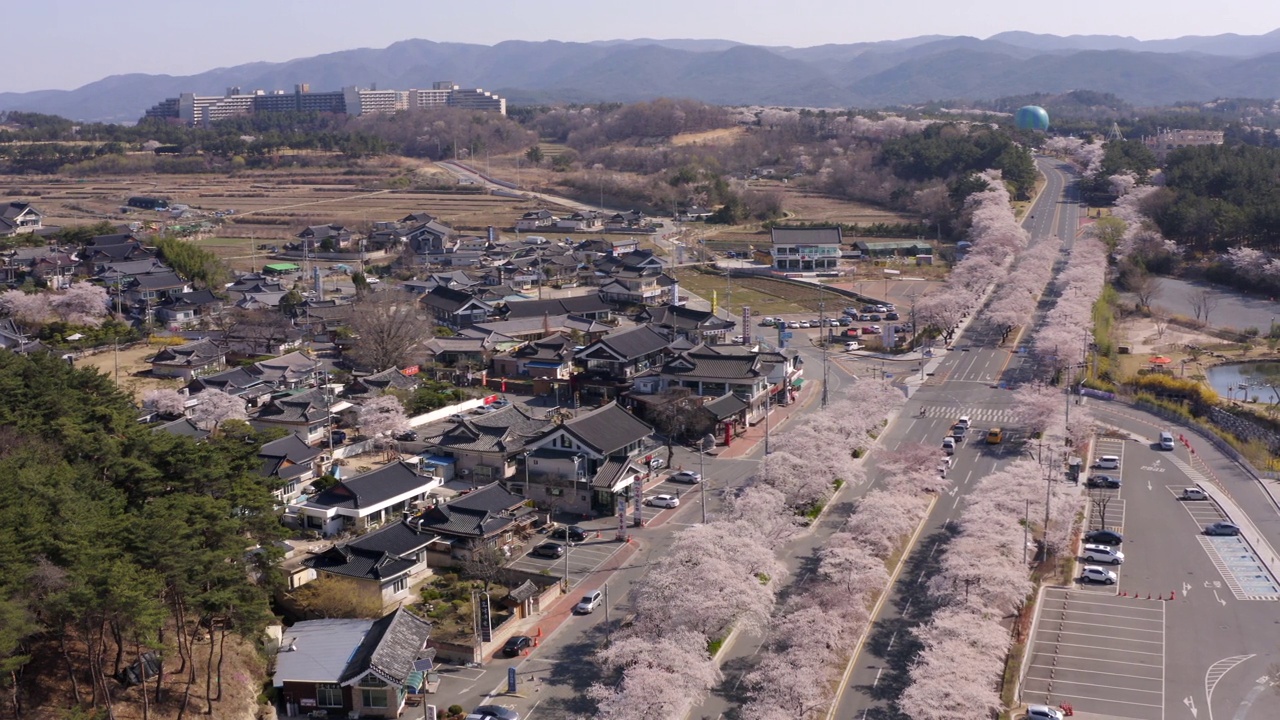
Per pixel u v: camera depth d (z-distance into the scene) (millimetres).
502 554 55375
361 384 82250
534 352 91438
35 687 39219
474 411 80375
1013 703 43281
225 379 81312
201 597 40219
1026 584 49344
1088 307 105750
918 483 63094
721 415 76375
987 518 54844
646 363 89438
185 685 41938
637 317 110125
